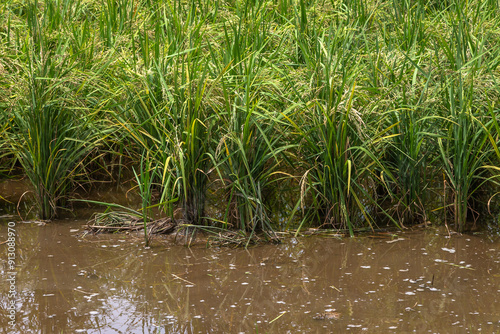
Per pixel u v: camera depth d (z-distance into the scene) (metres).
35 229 5.18
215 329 3.43
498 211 5.37
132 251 4.67
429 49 6.44
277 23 7.95
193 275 4.20
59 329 3.44
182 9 8.00
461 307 3.68
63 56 5.86
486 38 6.29
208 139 4.96
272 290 3.95
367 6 7.90
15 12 8.55
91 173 6.32
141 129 5.50
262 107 5.02
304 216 5.30
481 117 5.13
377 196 5.54
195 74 5.25
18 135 5.49
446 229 5.10
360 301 3.77
